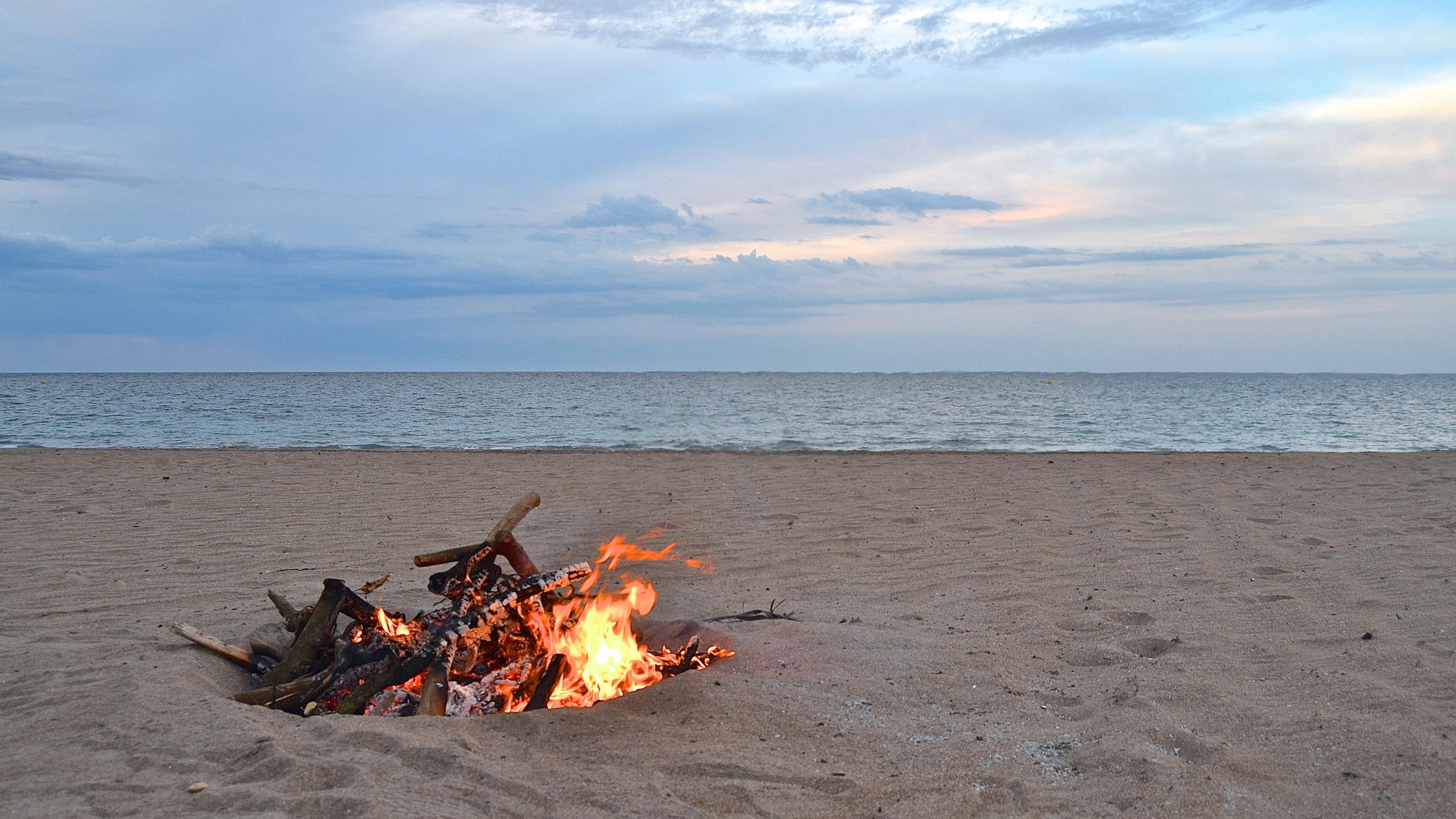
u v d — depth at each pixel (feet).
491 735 10.82
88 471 39.42
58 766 9.63
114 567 20.98
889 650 14.35
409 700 12.46
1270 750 10.46
